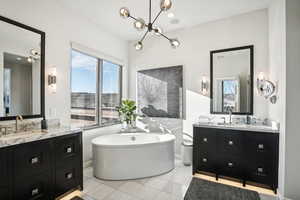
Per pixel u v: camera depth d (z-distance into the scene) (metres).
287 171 2.10
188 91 3.59
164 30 3.74
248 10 2.94
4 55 2.05
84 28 3.18
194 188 2.42
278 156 2.28
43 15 2.48
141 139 3.68
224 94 3.21
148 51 4.10
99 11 2.99
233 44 3.14
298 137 2.06
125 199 2.16
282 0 2.20
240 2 2.70
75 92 3.14
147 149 2.78
